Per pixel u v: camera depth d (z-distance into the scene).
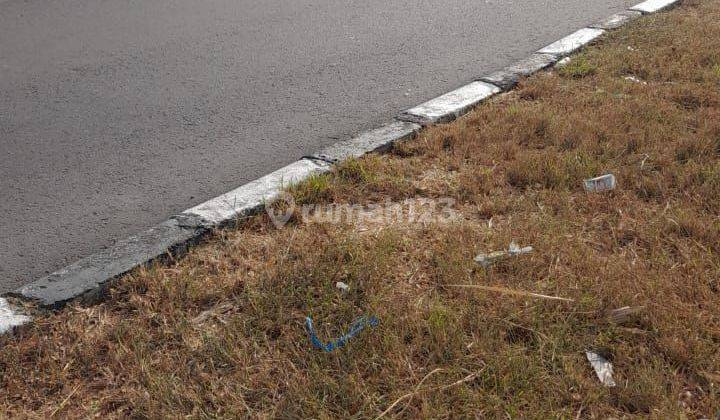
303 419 2.66
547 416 2.66
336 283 3.32
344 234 3.67
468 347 2.93
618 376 2.81
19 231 3.97
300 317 3.12
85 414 2.75
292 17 7.48
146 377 2.85
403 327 3.03
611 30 6.61
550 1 8.02
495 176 4.20
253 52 6.54
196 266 3.49
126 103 5.56
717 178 3.97
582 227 3.69
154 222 4.04
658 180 4.00
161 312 3.19
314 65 6.23
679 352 2.87
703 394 2.73
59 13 7.61
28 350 3.01
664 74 5.43
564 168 4.17
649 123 4.65
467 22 7.31
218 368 2.90
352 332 3.01
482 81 5.50
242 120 5.24
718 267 3.32
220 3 7.95
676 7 7.35
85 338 3.07
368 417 2.65
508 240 3.54
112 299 3.30
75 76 6.06
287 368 2.88
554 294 3.20
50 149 4.89
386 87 5.75
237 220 3.81
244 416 2.68
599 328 3.03
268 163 4.64
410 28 7.14
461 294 3.21
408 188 4.10
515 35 6.91
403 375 2.83
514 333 3.04
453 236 3.60
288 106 5.45
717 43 6.02
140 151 4.84
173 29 7.14
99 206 4.21
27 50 6.62
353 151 4.50
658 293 3.15
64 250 3.80
